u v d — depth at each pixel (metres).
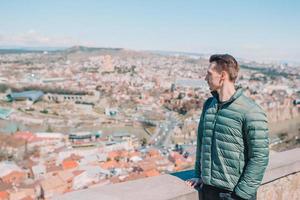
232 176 2.81
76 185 43.12
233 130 2.77
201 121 3.14
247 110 2.73
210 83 2.90
